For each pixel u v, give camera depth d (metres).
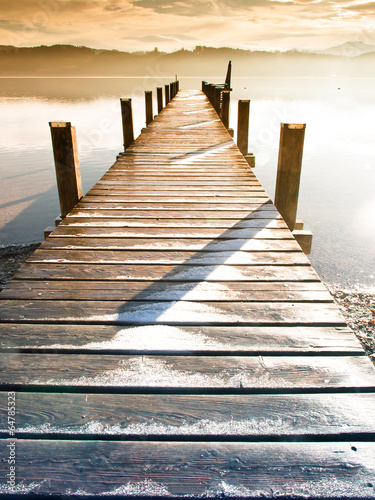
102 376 1.38
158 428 1.17
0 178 10.76
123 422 1.20
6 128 20.64
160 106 11.62
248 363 1.44
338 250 5.98
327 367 1.41
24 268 2.17
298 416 1.21
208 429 1.17
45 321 1.69
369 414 1.21
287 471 1.04
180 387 1.32
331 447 1.12
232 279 2.06
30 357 1.47
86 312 1.75
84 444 1.13
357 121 23.20
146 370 1.41
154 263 2.25
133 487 1.00
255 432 1.15
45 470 1.04
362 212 7.93
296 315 1.73
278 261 2.26
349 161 13.15
